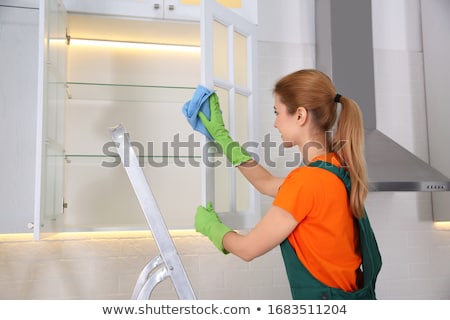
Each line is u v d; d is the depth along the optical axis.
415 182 1.73
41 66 1.35
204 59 1.45
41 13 1.36
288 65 2.21
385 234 2.23
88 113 2.01
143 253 1.99
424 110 2.36
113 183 2.00
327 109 1.28
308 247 1.18
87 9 1.78
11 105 1.72
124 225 1.87
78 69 2.03
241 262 2.08
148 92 1.89
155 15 1.83
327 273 1.17
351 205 1.19
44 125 1.37
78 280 1.93
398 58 2.36
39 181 1.32
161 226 1.11
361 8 2.07
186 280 1.09
